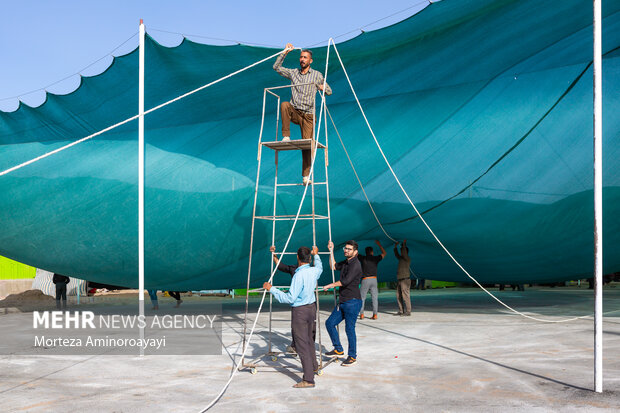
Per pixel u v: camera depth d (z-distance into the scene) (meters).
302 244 12.21
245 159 11.05
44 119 11.38
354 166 10.71
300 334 5.69
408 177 10.68
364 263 12.23
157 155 11.26
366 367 6.68
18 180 11.62
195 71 9.73
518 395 5.23
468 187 10.58
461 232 11.87
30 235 12.28
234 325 11.23
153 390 5.61
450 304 16.34
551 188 10.27
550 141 9.81
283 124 7.44
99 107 10.88
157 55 9.23
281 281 13.98
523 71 9.75
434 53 9.40
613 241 11.35
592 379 5.85
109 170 11.32
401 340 8.91
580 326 10.47
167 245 11.87
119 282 13.59
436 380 5.93
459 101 10.05
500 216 11.04
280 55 7.52
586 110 9.55
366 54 9.31
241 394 5.39
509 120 9.84
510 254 12.56
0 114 11.28
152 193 11.32
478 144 10.12
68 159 11.49
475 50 9.38
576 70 9.46
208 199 11.24
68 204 11.62
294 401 5.09
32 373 6.56
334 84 10.37
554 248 11.97
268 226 11.51
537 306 15.27
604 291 24.33
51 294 19.77
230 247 11.89
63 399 5.28
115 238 11.91
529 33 8.97
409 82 10.20
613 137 9.58
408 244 13.61
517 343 8.46
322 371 6.38
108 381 6.07
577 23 8.85
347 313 6.83
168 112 11.02
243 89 10.29
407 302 12.90
